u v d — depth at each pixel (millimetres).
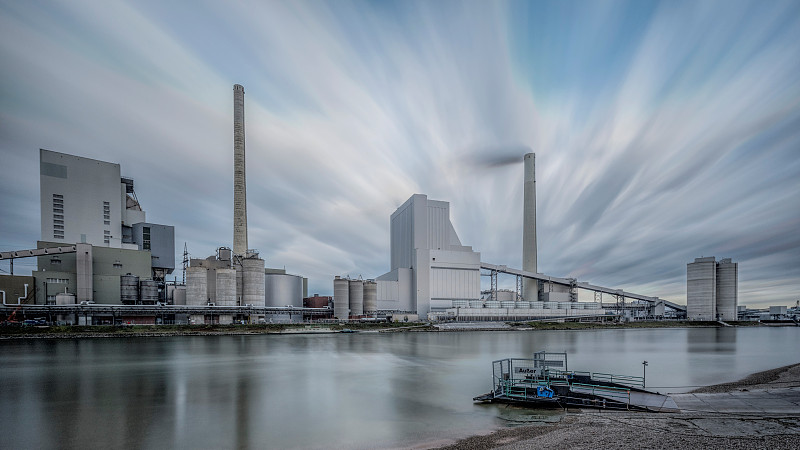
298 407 34594
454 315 175875
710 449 20672
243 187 170000
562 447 22062
